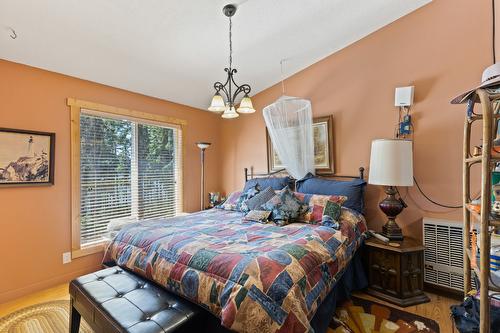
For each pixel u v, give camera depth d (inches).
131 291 63.1
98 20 82.7
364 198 114.6
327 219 90.8
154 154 140.3
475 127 89.4
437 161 96.7
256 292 48.8
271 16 93.3
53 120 101.2
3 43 83.7
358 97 117.0
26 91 94.5
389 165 90.8
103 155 118.5
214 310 52.7
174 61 112.7
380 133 110.7
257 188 125.8
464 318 55.0
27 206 94.9
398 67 106.1
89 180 113.2
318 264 63.9
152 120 137.4
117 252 80.0
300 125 121.3
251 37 103.7
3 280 89.4
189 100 149.9
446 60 95.3
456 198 92.5
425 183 99.3
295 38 109.0
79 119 108.8
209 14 87.7
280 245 66.4
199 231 82.7
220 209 128.0
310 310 54.6
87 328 74.9
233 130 168.4
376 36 111.7
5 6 72.3
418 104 101.1
